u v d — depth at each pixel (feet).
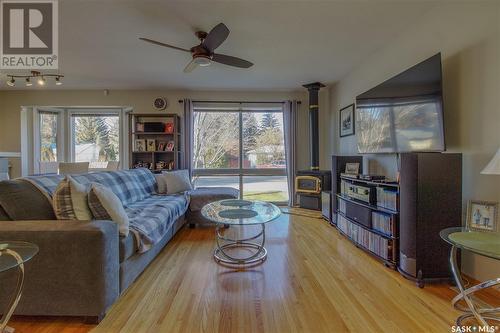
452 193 6.53
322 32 9.30
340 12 8.04
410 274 6.63
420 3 7.57
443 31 7.49
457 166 6.55
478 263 6.43
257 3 7.55
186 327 4.86
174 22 8.55
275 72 13.61
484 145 6.30
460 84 6.98
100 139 17.95
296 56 11.47
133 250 6.15
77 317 5.10
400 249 7.06
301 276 6.97
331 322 5.02
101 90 16.79
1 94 16.55
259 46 10.43
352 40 9.95
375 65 11.14
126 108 17.51
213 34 7.72
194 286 6.41
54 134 17.62
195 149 17.48
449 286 6.38
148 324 4.94
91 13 8.04
